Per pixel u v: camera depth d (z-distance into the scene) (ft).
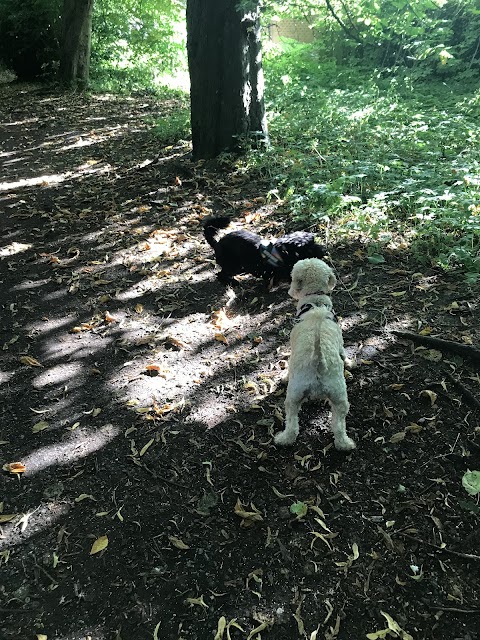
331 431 4.88
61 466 4.75
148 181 11.46
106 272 8.07
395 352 5.73
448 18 17.58
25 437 5.10
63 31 23.12
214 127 11.59
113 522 4.20
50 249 8.92
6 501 4.43
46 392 5.68
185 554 3.90
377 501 4.16
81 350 6.33
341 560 3.75
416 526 3.93
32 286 7.81
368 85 16.70
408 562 3.69
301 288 5.18
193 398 5.42
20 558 3.96
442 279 6.91
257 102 11.62
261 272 7.00
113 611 3.55
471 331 5.85
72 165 13.38
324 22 20.68
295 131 12.87
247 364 5.84
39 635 3.43
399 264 7.39
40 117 18.97
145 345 6.33
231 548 3.91
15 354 6.32
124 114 18.97
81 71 23.79
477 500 4.08
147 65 27.63
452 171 9.34
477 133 11.35
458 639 3.21
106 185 11.59
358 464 4.50
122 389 5.64
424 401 5.05
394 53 18.45
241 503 4.25
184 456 4.75
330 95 15.60
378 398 5.14
